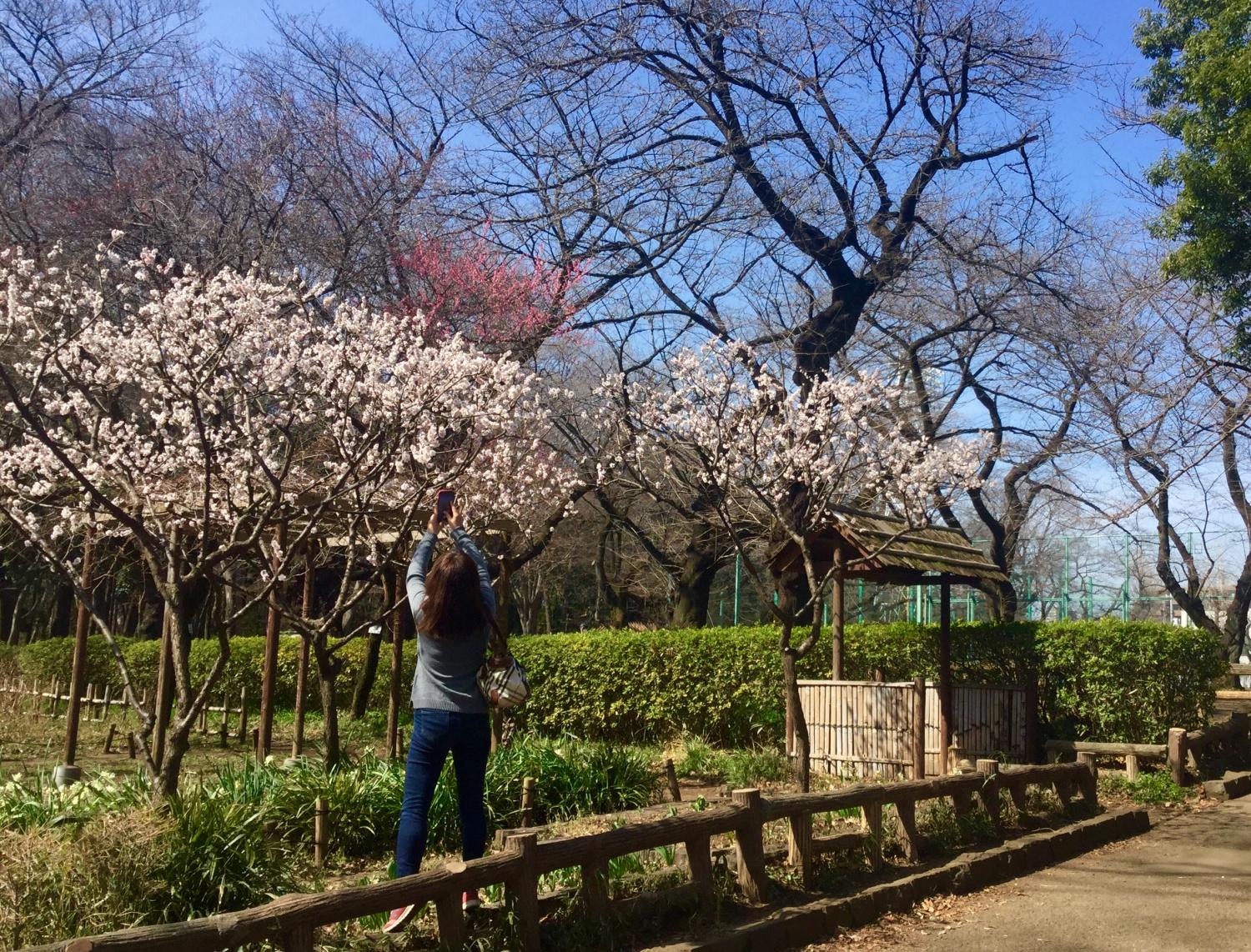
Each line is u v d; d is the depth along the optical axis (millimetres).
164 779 6312
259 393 9695
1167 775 11000
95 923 4480
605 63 17109
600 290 17672
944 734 11086
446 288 16234
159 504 8641
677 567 20969
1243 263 13680
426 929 4992
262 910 3764
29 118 17891
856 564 10078
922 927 5891
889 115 18469
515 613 31344
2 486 8117
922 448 12188
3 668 18234
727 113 17500
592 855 4969
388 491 10578
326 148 17766
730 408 10953
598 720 14953
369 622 9180
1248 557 22031
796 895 5949
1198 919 6078
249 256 16312
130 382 10812
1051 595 31094
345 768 8117
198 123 18078
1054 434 20422
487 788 7867
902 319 21094
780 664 13609
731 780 10984
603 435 15031
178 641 6547
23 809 6000
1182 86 14680
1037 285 18969
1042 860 7559
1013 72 17938
